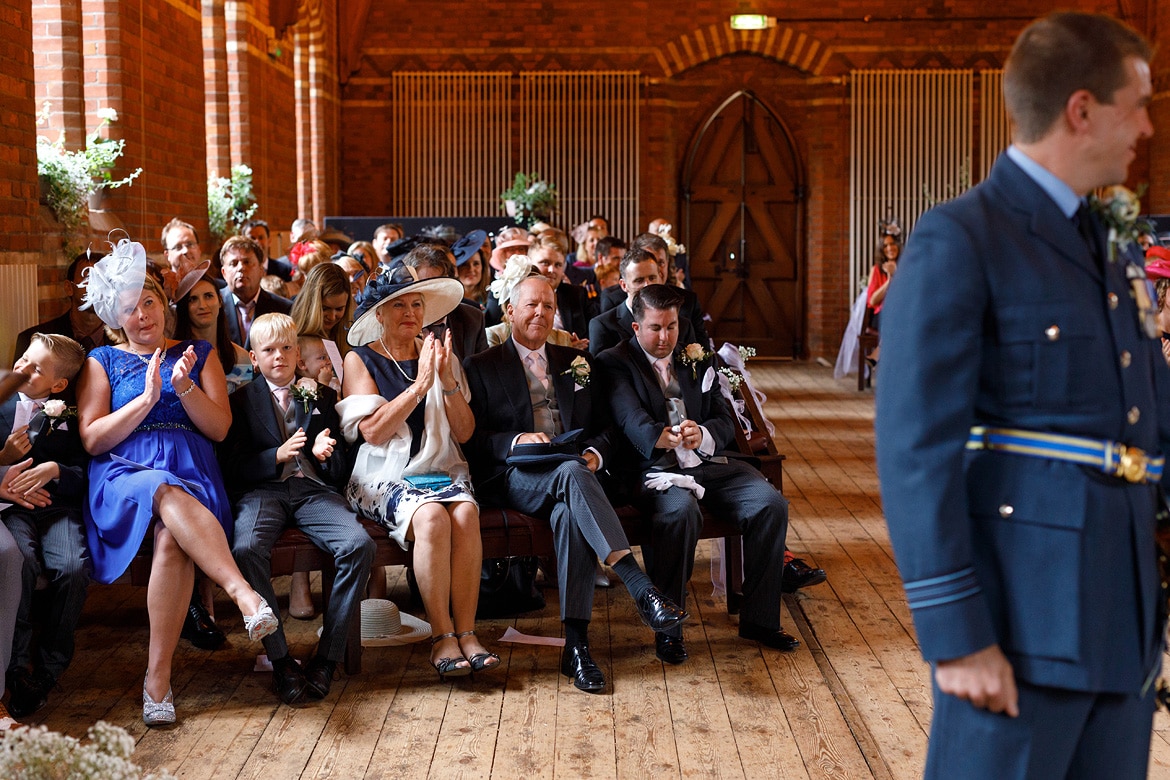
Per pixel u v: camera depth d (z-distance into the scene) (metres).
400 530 4.12
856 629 4.61
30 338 4.58
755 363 14.88
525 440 4.36
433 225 10.06
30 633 3.81
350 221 10.10
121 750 2.30
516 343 4.66
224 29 9.99
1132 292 1.89
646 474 4.48
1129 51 1.77
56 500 4.03
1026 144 1.85
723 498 4.46
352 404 4.33
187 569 3.79
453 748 3.51
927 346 1.78
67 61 6.95
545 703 3.87
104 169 7.11
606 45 14.62
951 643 1.74
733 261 15.12
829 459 8.30
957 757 1.86
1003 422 1.83
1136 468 1.80
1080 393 1.79
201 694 3.95
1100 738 1.87
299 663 4.11
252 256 6.03
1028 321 1.79
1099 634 1.77
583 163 14.66
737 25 14.21
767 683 4.04
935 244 1.81
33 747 2.22
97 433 3.93
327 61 13.84
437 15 14.57
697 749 3.49
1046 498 1.78
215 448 4.36
